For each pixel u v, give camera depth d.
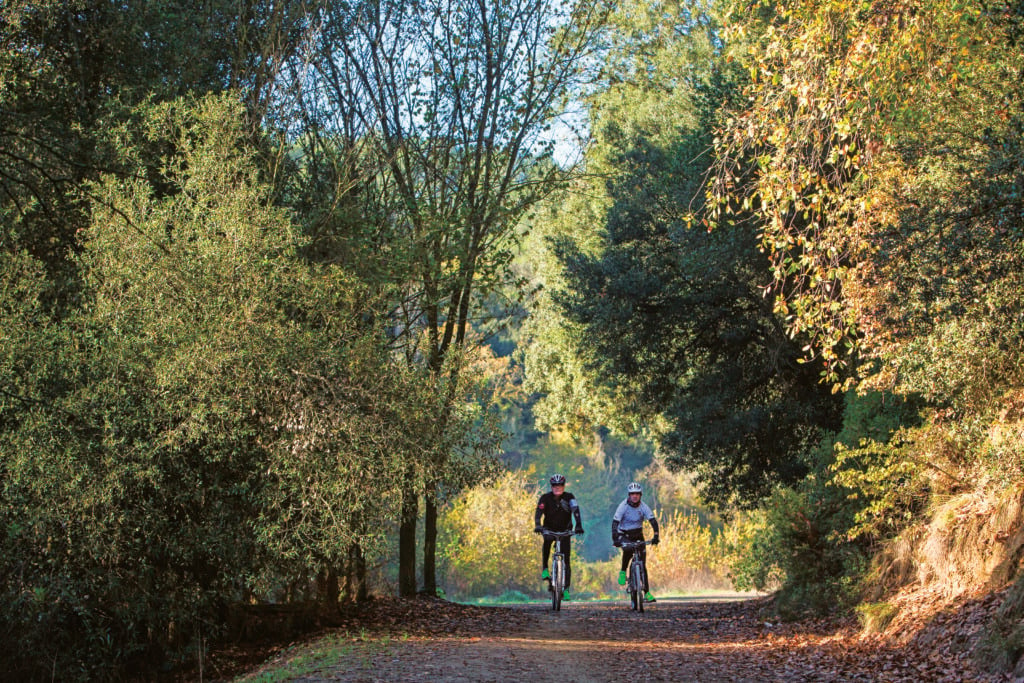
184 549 11.63
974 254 8.60
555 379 31.94
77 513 10.85
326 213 16.44
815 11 9.01
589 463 50.47
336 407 12.59
